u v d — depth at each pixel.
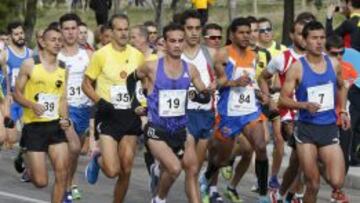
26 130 21.30
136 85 21.67
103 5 43.94
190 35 22.48
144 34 26.09
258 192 24.53
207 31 23.61
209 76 22.67
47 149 21.30
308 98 20.33
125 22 22.22
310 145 20.25
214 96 22.55
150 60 20.78
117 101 21.84
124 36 22.16
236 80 22.97
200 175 25.94
